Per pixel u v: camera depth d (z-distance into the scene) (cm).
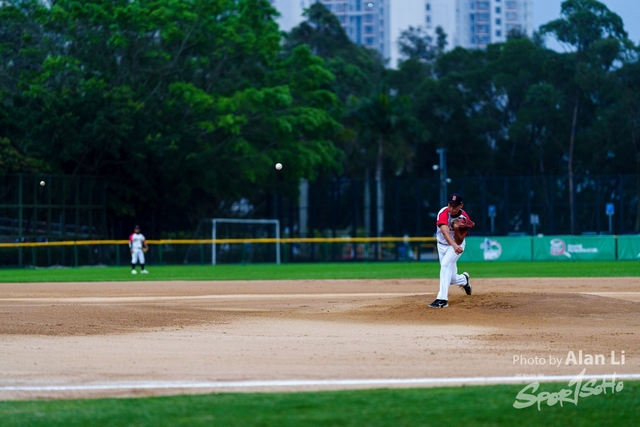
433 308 2428
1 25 10281
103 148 9294
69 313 2598
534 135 14250
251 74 10544
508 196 10956
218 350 1789
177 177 10062
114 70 9894
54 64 9106
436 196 11325
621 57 13500
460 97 14600
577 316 2302
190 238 10725
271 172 10544
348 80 14675
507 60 14688
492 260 7988
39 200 8431
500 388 1314
